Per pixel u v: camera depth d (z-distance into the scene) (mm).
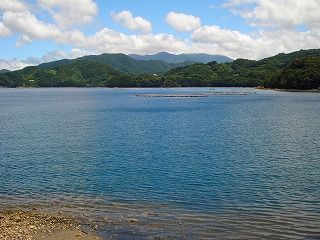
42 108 112500
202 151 36438
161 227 16828
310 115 74500
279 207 19641
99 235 15789
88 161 32656
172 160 32281
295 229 16672
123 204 20438
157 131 53188
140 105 121625
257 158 32656
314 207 19594
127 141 43969
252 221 17641
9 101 156625
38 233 15836
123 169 29188
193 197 21578
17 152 37719
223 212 18938
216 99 152000
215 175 26719
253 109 93938
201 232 16281
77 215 18547
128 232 16172
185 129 55156
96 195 22281
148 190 23172
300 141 41844
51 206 20219
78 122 68875
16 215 18391
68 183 25203
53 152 37500
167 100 151375
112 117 78875
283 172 27391
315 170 27875
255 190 22828
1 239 14883
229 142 41906
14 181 25969
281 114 78000
